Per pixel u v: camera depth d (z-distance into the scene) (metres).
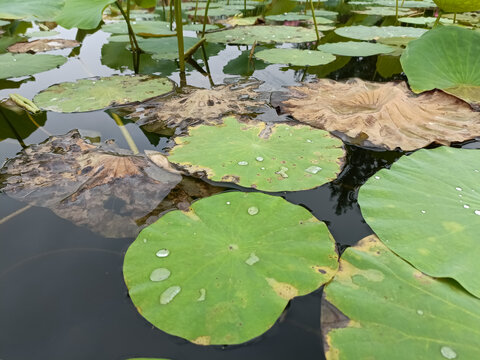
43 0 1.11
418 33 1.44
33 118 0.69
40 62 1.02
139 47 1.22
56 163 0.52
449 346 0.29
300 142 0.58
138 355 0.29
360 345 0.29
